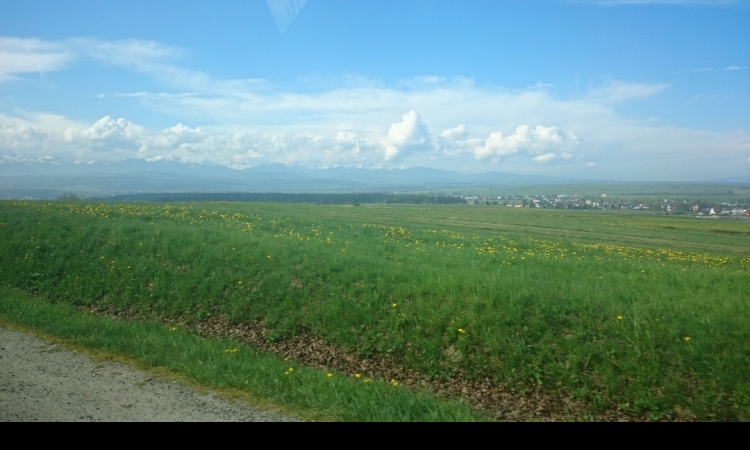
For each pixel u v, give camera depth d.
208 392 6.82
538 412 7.63
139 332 10.33
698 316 9.17
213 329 11.93
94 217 23.83
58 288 14.70
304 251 16.19
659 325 8.77
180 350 8.81
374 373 9.47
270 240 18.72
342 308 11.27
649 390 7.53
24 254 16.77
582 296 10.41
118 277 14.62
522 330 9.24
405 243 23.11
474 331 9.46
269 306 12.15
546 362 8.54
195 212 33.69
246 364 8.28
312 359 10.21
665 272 15.46
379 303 11.22
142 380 7.21
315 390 7.07
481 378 8.72
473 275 12.47
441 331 9.88
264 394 6.78
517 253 21.97
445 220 51.62
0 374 7.36
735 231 50.50
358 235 25.48
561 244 28.86
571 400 7.83
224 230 21.97
